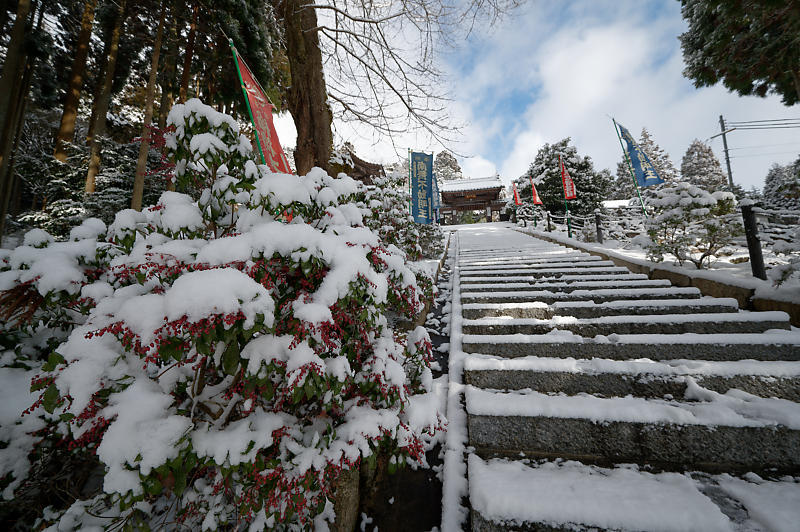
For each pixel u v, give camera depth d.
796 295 2.68
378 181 4.51
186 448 1.02
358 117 5.32
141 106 13.85
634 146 8.25
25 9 6.51
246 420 1.23
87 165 8.74
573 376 2.20
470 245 10.00
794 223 3.55
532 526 1.35
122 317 1.04
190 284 1.00
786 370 1.99
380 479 1.82
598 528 1.30
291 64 4.59
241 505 1.15
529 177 23.62
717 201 4.22
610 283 3.93
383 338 1.85
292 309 1.34
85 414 1.04
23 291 1.47
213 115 1.44
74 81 9.66
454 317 3.46
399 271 2.09
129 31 9.52
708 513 1.29
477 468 1.67
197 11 8.05
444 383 2.54
